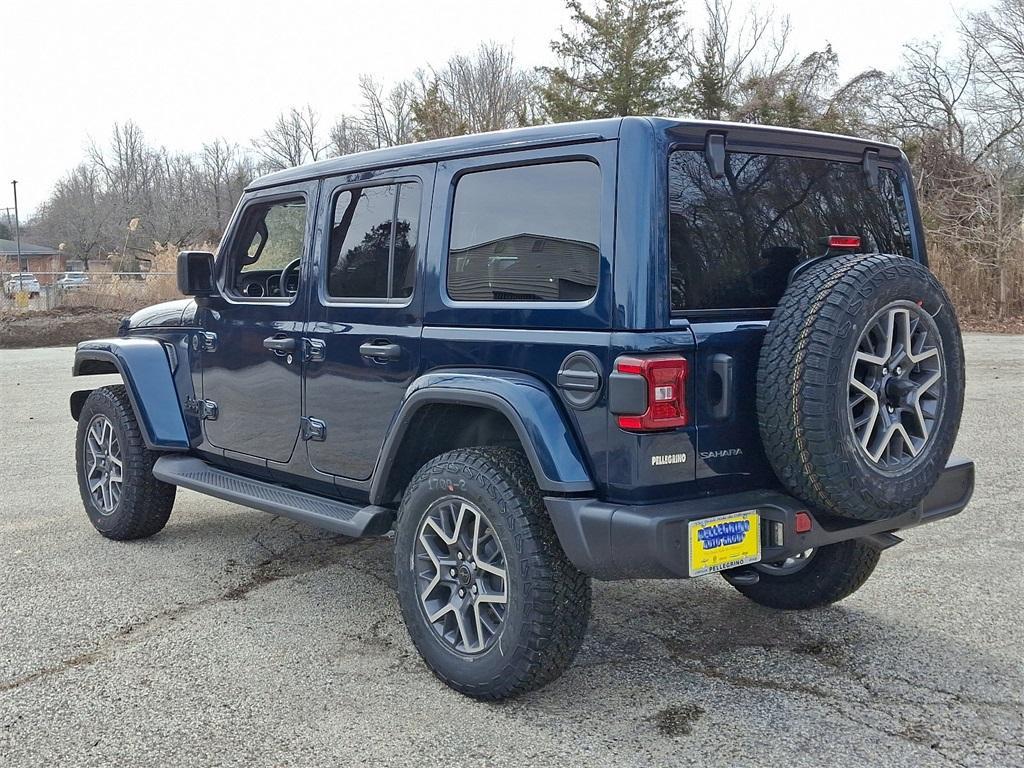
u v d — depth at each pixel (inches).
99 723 128.7
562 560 126.6
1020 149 1098.1
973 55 1133.7
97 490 221.0
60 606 174.2
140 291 1008.9
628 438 119.3
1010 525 220.4
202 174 2655.0
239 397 187.0
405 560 141.3
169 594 180.9
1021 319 875.4
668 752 119.4
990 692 135.6
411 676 143.5
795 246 137.8
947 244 937.5
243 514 243.9
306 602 176.6
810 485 121.4
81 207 2490.2
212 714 131.1
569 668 145.2
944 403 130.2
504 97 2001.7
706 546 119.3
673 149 123.9
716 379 123.4
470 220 142.0
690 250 125.0
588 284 125.0
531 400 126.6
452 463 134.8
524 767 116.1
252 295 194.4
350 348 159.0
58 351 717.9
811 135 139.3
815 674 142.6
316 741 123.2
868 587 181.0
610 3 1294.3
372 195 159.8
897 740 121.9
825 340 117.8
